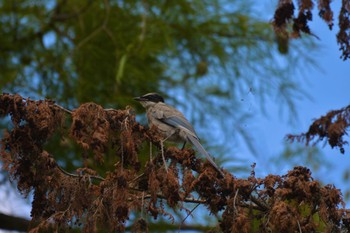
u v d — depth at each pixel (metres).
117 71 15.72
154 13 16.61
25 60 16.31
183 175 8.64
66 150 14.38
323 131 8.33
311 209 8.64
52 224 8.54
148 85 16.03
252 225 8.69
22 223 13.72
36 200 8.63
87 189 8.59
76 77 16.11
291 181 8.58
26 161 8.55
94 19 16.62
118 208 8.38
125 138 8.63
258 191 8.70
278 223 8.18
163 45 16.50
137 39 16.00
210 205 8.64
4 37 16.48
